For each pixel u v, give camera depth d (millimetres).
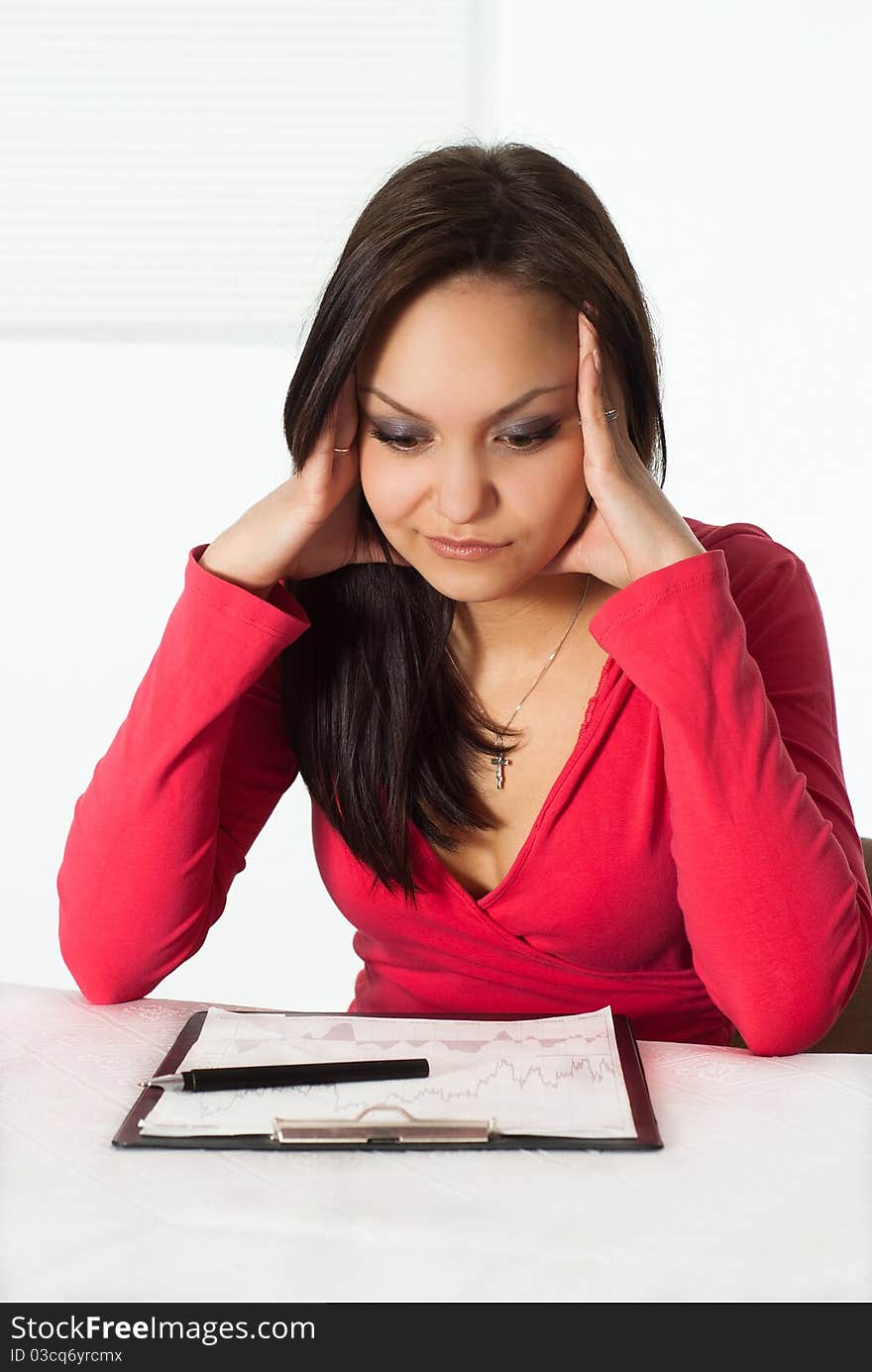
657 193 3533
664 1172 732
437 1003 1182
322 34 3713
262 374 3818
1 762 3422
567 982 1133
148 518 3811
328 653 1118
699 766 975
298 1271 630
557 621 1133
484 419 902
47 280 3816
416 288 887
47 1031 946
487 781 1142
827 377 3531
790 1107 826
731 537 1216
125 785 1052
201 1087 809
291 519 1022
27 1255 643
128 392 3830
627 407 998
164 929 1051
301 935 3156
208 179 3775
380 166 3738
